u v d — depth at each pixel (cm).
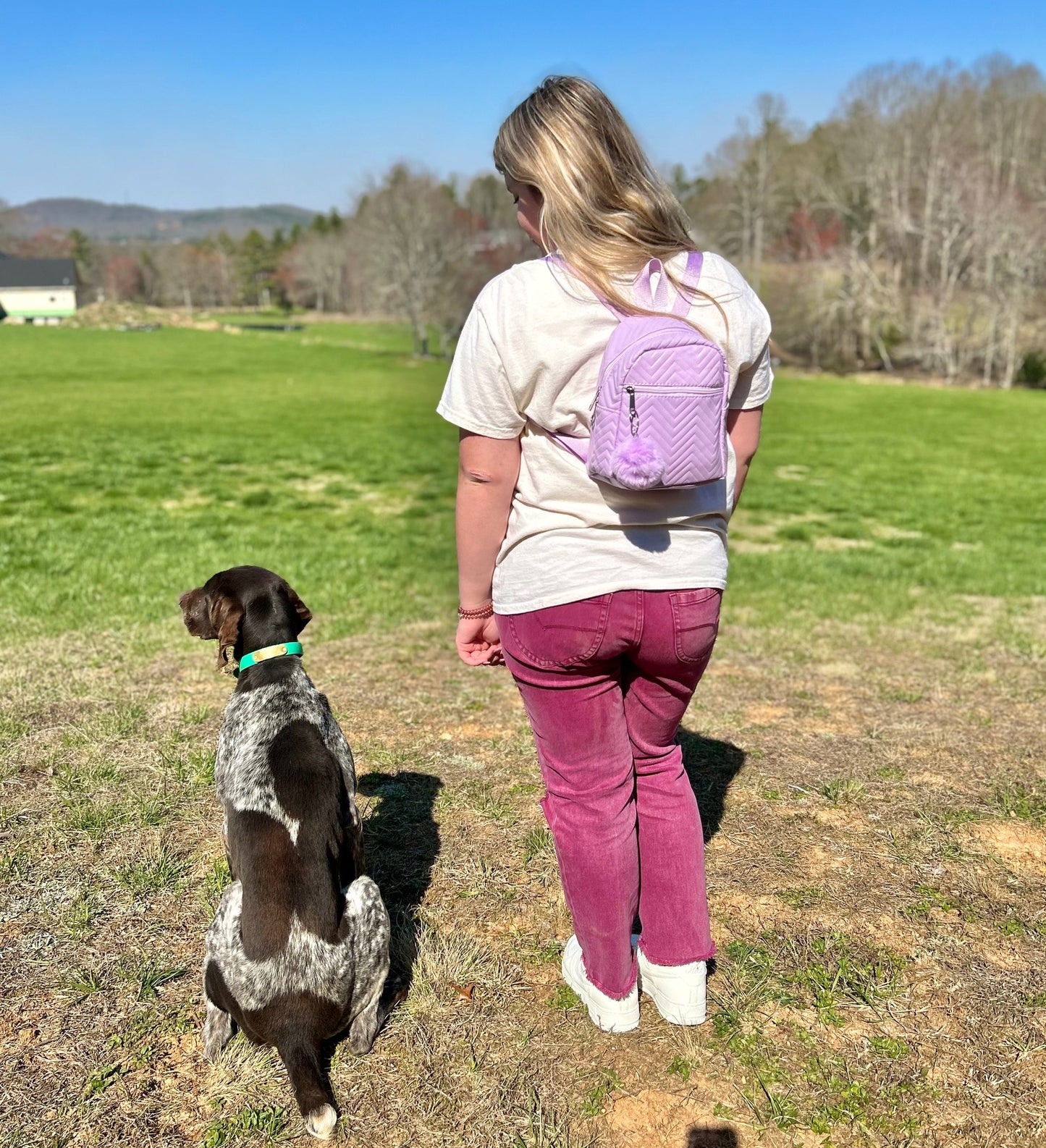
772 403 3919
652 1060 238
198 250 14850
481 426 204
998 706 500
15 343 6247
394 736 445
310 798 250
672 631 207
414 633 640
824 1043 244
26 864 325
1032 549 1200
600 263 194
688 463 189
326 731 281
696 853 244
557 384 197
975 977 270
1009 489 1834
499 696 504
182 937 288
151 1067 236
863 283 5928
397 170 6225
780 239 7456
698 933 245
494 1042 245
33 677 513
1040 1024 251
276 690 284
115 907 302
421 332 6206
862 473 2041
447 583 817
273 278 14600
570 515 205
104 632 604
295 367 5069
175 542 981
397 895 311
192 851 336
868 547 1200
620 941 238
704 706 494
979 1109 223
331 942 230
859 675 558
